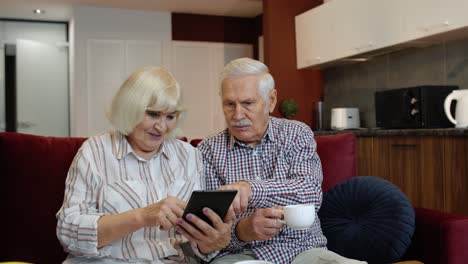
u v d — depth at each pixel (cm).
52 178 162
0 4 557
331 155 190
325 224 172
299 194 152
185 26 634
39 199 160
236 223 151
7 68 627
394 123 334
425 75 362
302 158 163
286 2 482
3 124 623
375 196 164
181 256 146
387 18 353
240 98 158
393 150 318
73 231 127
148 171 146
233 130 162
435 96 309
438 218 147
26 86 624
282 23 481
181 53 632
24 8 577
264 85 161
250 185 144
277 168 163
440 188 276
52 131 639
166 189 147
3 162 159
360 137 354
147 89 136
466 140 256
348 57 407
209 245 138
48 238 159
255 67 161
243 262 108
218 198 117
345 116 423
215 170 167
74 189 135
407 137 304
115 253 135
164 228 120
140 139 141
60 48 641
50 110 638
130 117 137
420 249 154
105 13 596
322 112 479
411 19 329
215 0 569
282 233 156
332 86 485
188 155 157
